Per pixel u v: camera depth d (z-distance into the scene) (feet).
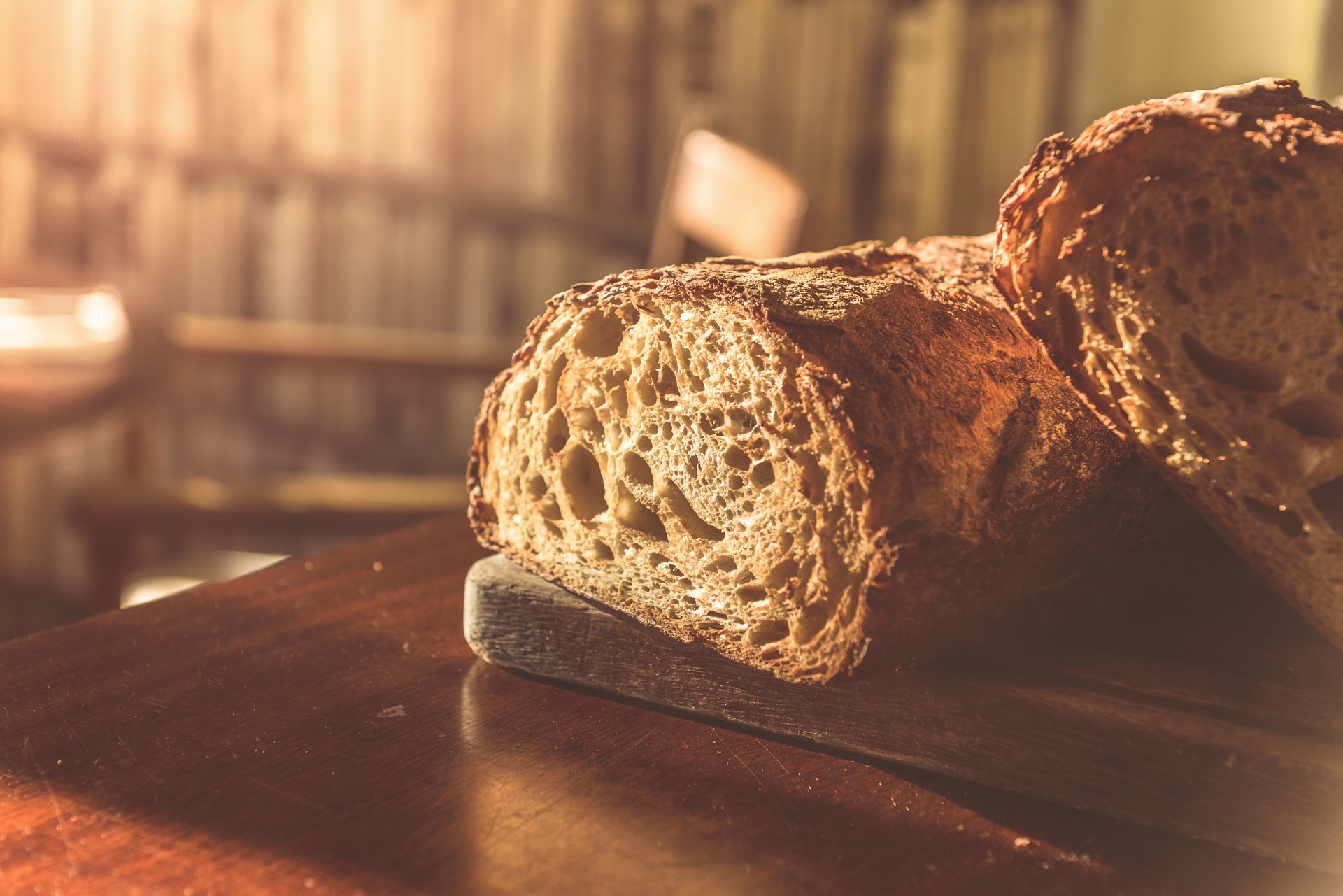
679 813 1.58
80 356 4.24
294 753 1.67
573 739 1.72
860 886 1.48
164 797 1.59
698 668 1.76
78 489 3.75
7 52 7.91
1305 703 1.61
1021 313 1.63
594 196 7.14
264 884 1.46
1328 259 1.47
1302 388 1.52
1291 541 1.58
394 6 7.26
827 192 6.61
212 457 8.09
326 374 7.82
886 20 6.29
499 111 7.21
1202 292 1.52
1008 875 1.51
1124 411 1.63
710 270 1.73
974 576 1.61
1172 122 1.50
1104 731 1.59
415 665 1.88
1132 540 1.75
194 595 2.08
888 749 1.68
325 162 7.59
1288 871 1.53
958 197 6.34
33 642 1.92
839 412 1.57
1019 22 5.97
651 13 6.77
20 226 8.15
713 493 1.69
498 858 1.50
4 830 1.53
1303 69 4.30
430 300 7.59
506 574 1.88
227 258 7.88
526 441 1.83
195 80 7.67
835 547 1.62
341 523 3.92
